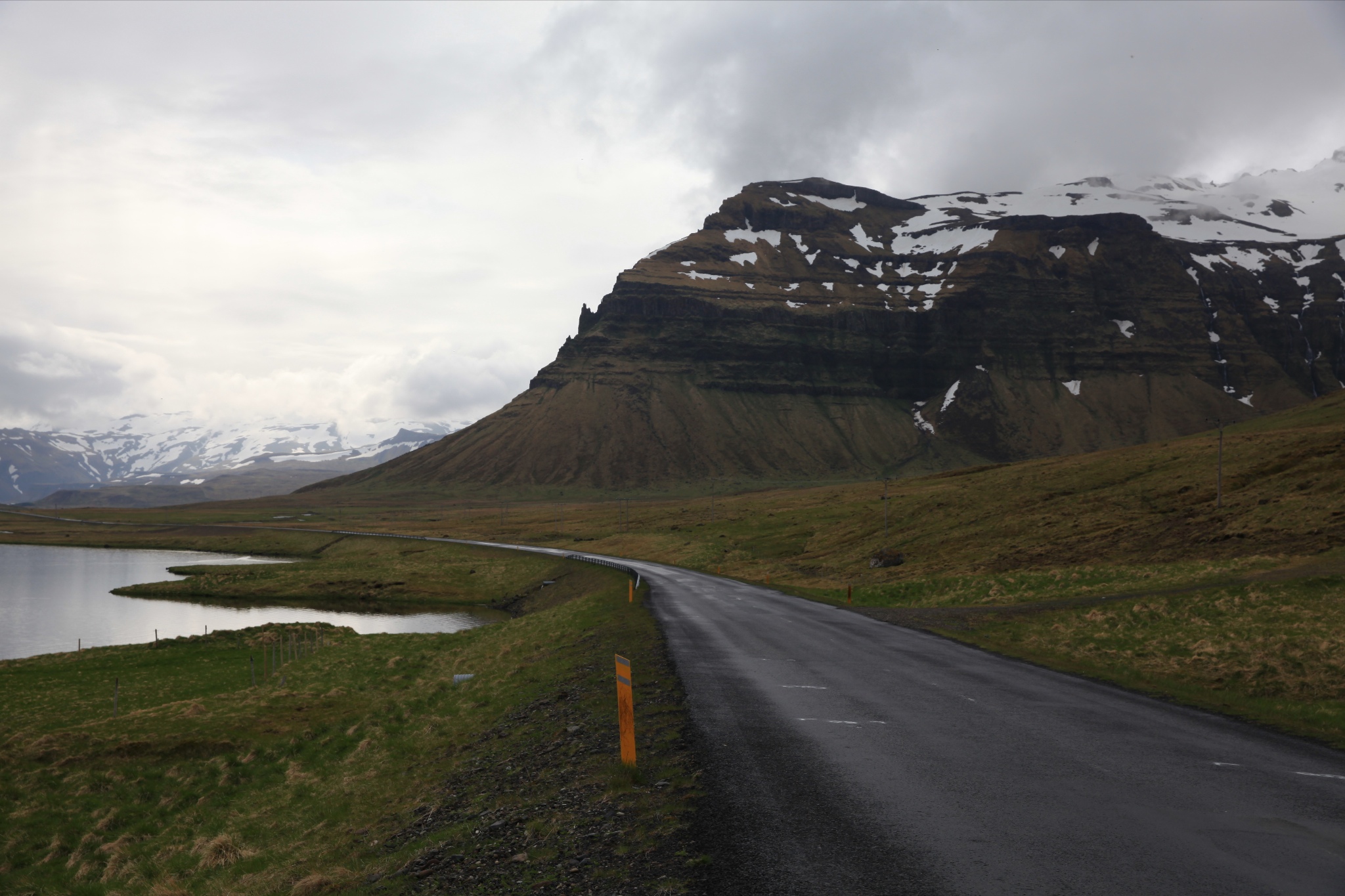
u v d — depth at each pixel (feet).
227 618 293.64
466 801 46.98
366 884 36.32
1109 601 123.24
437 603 334.65
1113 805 35.32
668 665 78.28
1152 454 339.57
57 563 503.20
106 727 99.96
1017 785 38.40
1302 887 26.43
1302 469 231.91
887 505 354.13
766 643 94.79
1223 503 223.10
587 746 51.31
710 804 36.06
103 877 56.18
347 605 330.54
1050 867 28.17
